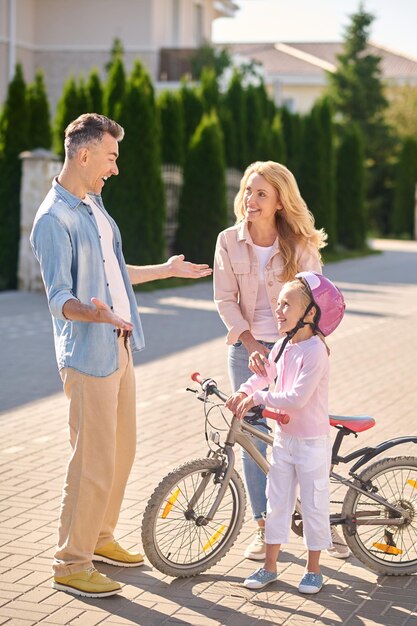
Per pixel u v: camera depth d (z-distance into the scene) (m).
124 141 21.84
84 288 5.54
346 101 55.06
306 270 6.27
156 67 40.00
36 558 6.06
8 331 15.23
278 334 6.29
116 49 34.94
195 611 5.37
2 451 8.46
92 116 5.52
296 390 5.48
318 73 64.38
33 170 20.08
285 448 5.66
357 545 5.96
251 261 6.25
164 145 25.52
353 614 5.38
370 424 5.91
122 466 5.93
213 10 47.75
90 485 5.57
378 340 15.18
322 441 5.63
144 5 39.47
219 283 6.34
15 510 6.94
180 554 5.88
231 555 6.25
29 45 39.28
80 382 5.53
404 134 57.75
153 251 22.20
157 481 7.61
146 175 21.94
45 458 8.26
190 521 5.91
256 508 6.21
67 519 5.60
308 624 5.23
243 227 6.27
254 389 5.76
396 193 49.84
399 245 43.59
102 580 5.57
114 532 6.55
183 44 42.78
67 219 5.45
